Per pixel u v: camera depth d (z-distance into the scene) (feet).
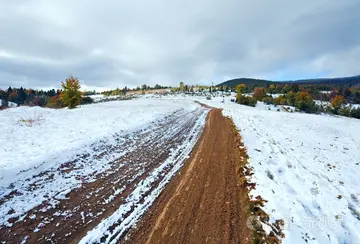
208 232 14.78
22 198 17.84
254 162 27.89
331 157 39.78
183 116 77.77
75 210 16.85
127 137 39.81
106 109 80.94
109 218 16.08
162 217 16.42
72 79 102.37
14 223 14.89
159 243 13.70
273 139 45.16
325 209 19.15
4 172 20.61
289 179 24.47
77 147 29.94
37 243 13.30
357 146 55.36
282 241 13.88
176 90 456.04
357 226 17.37
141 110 82.89
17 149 28.04
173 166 26.99
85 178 22.38
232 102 255.70
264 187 20.95
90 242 13.64
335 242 15.07
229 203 18.44
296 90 372.17
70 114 61.05
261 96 302.04
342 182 26.76
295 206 18.38
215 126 57.21
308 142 49.39
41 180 21.09
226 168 26.35
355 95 336.49
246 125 58.75
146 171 25.05
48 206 17.12
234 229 15.10
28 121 46.21
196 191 20.54
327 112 222.89
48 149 28.25
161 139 40.52
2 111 56.90
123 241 13.83
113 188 20.65
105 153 30.30
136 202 18.43
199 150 34.30
